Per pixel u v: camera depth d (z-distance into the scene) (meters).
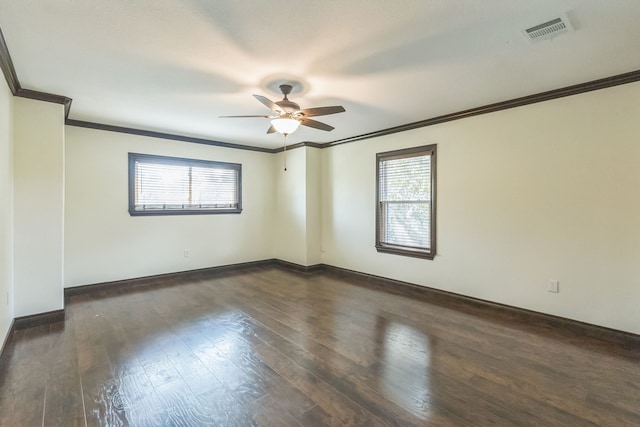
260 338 2.97
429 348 2.78
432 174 4.29
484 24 2.06
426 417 1.88
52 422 1.83
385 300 4.17
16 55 2.46
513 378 2.30
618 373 2.37
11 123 3.00
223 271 5.81
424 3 1.85
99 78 2.89
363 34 2.18
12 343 2.84
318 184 5.95
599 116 2.99
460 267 4.04
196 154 5.43
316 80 2.94
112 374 2.34
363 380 2.27
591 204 3.04
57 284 3.38
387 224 4.93
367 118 4.23
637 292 2.82
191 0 1.81
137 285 4.84
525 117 3.45
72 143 4.30
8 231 2.90
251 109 3.80
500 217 3.67
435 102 3.59
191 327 3.23
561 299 3.23
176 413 1.91
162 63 2.59
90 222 4.45
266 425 1.82
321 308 3.84
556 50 2.41
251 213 6.18
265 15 1.96
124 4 1.84
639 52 2.43
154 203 5.04
